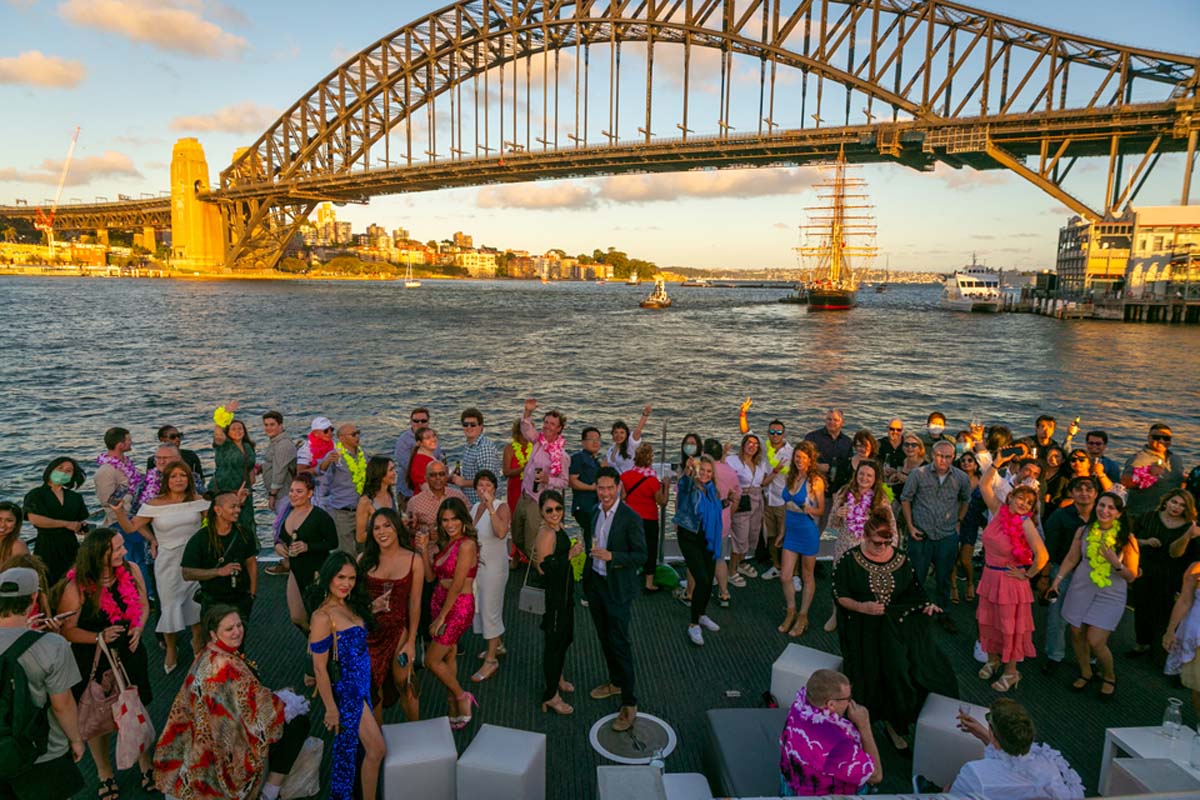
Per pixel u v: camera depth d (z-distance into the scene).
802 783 3.78
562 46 103.25
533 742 4.29
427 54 114.94
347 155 129.12
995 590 5.65
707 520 6.32
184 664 6.00
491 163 104.12
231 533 5.44
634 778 3.61
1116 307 74.94
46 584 4.27
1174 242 72.56
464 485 7.49
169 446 6.61
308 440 7.09
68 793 3.74
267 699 3.94
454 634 4.91
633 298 155.38
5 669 3.49
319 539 5.61
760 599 7.47
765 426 25.58
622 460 8.21
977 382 36.31
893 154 81.69
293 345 47.88
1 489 16.45
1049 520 6.31
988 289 106.31
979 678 5.90
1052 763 3.47
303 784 4.36
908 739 4.85
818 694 3.80
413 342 52.31
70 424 23.03
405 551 4.74
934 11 78.75
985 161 80.81
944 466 6.75
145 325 58.69
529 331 65.25
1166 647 5.20
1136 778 3.72
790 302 137.00
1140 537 6.26
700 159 92.31
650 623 6.84
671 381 35.84
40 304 78.94
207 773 3.78
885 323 81.00
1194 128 65.44
